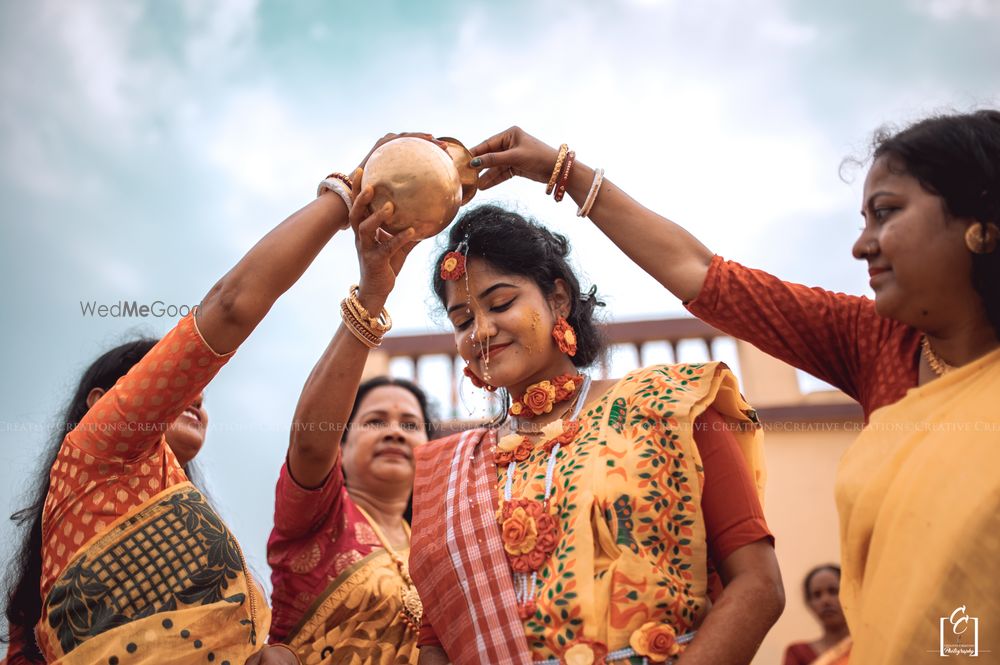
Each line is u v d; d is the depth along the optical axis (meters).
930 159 2.20
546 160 3.05
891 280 2.23
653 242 2.83
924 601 1.95
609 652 2.34
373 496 4.25
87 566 2.55
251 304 2.64
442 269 2.98
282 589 3.53
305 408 3.21
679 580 2.44
